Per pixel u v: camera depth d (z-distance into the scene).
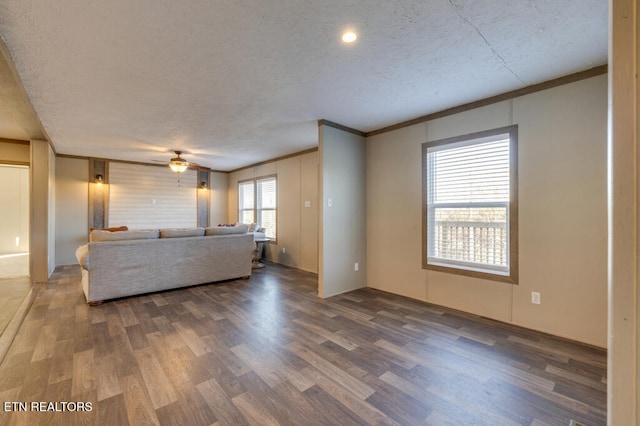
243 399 1.82
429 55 2.34
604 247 2.49
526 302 2.92
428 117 3.70
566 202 2.67
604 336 2.48
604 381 2.02
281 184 6.42
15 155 5.06
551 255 2.76
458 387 1.96
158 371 2.12
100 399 1.80
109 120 3.87
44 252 4.73
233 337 2.71
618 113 0.85
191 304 3.66
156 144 5.25
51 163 5.22
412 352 2.43
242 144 5.29
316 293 4.16
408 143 3.93
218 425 1.60
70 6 1.72
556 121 2.72
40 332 2.78
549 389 1.94
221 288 4.42
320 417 1.67
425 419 1.66
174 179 7.59
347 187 4.23
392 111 3.57
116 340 2.62
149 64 2.43
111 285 3.70
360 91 3.00
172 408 1.73
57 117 3.73
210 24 1.92
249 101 3.25
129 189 6.88
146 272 3.98
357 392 1.90
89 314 3.28
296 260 6.04
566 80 2.66
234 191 8.23
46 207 4.73
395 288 4.11
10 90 2.74
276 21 1.90
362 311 3.41
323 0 1.71
